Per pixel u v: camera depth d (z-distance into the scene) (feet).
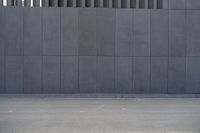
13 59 94.32
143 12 96.63
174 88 96.94
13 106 67.15
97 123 47.42
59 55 94.99
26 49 94.58
